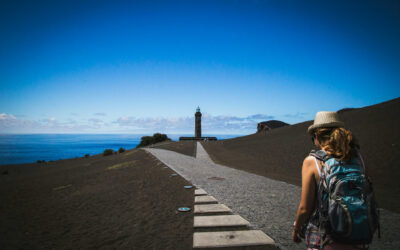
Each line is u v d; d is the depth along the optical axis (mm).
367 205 1539
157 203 7590
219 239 4426
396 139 15586
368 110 28188
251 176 12414
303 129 35812
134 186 11070
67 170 29234
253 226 5043
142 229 5473
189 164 18000
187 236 4727
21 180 24109
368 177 1660
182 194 8422
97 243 5027
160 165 17141
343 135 1663
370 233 1480
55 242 5496
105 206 8266
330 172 1615
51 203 10258
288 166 16562
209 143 51500
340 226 1470
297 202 7078
